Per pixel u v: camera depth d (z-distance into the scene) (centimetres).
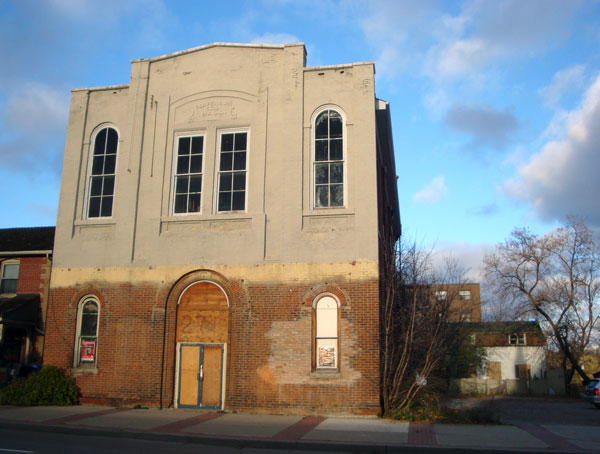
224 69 1773
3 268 2200
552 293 3731
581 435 1232
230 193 1688
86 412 1481
